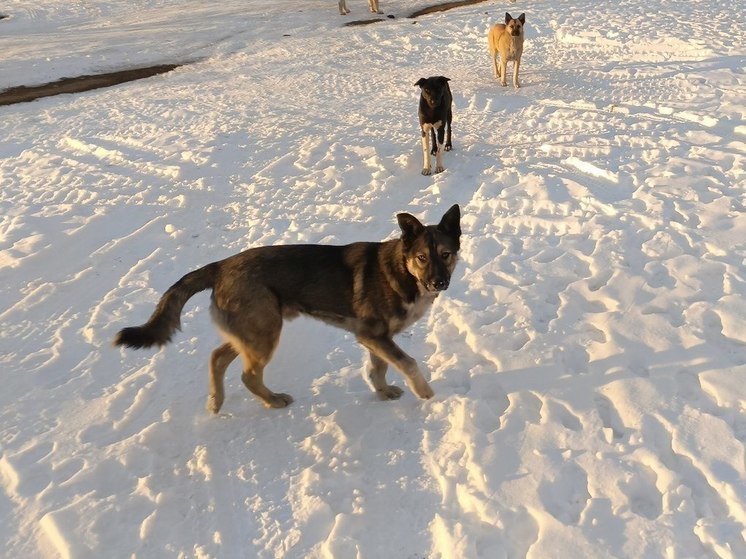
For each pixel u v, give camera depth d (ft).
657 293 7.16
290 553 4.83
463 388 6.42
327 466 5.65
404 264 5.99
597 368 6.23
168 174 12.79
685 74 15.56
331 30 26.16
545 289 7.75
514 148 12.65
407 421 6.10
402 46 22.84
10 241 10.33
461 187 11.27
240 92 18.79
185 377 7.16
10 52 25.95
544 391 6.08
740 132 11.47
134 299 8.73
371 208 10.85
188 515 5.28
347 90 18.40
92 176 12.96
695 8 21.89
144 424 6.43
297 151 13.57
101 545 4.99
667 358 6.17
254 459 5.87
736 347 6.18
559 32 21.42
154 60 24.06
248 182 12.35
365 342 6.17
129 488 5.59
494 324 7.23
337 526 4.94
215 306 6.22
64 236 10.44
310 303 6.27
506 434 5.61
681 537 4.43
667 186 9.67
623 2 23.88
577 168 11.10
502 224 9.60
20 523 5.25
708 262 7.54
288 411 6.50
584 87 16.10
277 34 26.35
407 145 13.46
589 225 8.94
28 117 17.60
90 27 30.55
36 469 5.82
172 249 10.07
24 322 8.39
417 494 5.21
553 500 4.91
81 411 6.65
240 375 7.16
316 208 11.04
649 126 12.47
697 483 4.84
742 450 4.99
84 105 18.47
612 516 4.68
